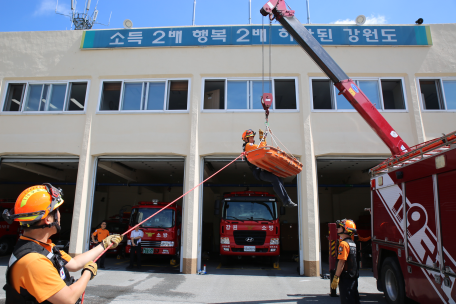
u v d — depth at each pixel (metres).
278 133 9.78
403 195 5.43
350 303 4.79
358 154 9.63
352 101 7.03
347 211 19.03
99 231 9.87
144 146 9.91
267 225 10.51
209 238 17.53
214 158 9.98
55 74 10.60
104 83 10.62
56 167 14.76
